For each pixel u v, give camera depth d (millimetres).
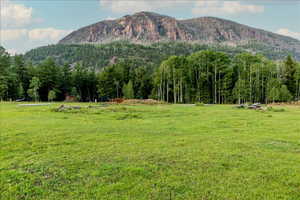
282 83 71188
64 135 13562
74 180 7125
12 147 10859
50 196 6156
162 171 7832
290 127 17312
